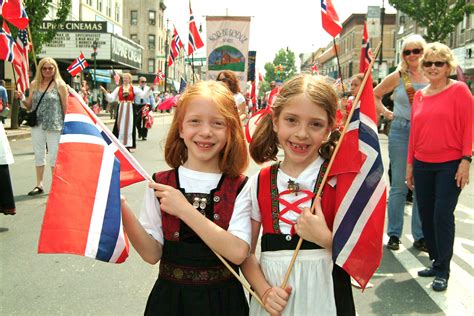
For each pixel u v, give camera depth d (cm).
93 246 213
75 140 225
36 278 432
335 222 229
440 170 405
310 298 224
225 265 229
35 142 762
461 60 3045
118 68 3834
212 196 233
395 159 509
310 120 225
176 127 249
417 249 517
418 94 429
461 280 433
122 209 227
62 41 3188
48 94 740
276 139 257
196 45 1341
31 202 712
